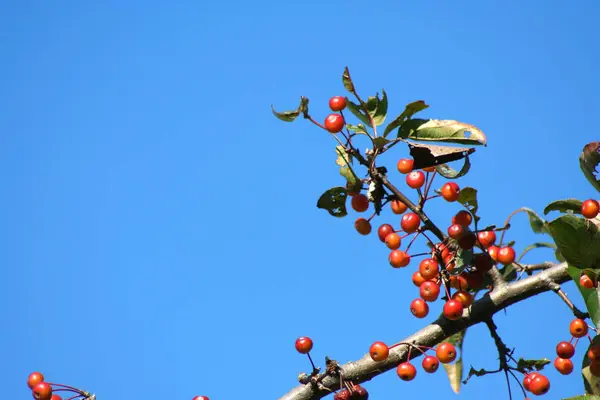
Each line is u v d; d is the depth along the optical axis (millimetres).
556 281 5598
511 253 5957
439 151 5703
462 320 5562
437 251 5738
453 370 6406
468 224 5902
